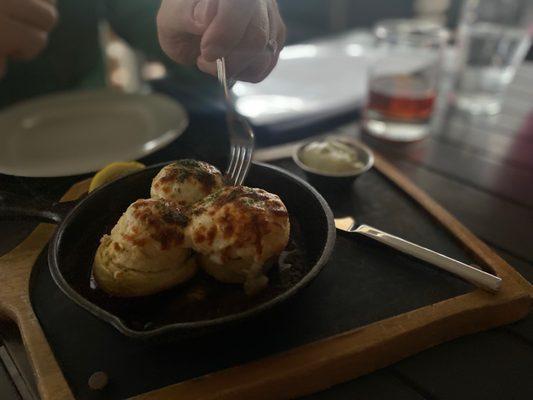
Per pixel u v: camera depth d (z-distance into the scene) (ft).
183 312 0.64
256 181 0.83
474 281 0.69
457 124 1.33
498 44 1.31
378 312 0.67
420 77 1.24
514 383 0.60
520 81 1.62
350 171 0.96
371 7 2.86
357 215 0.90
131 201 0.80
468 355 0.65
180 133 1.14
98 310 0.53
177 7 0.75
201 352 0.62
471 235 0.82
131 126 1.26
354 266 0.76
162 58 1.63
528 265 0.78
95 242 0.74
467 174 1.07
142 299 0.66
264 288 0.67
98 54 1.98
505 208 0.94
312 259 0.71
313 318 0.67
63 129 1.27
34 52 1.35
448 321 0.65
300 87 1.46
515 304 0.68
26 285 0.73
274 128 1.23
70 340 0.64
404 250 0.75
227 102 0.75
